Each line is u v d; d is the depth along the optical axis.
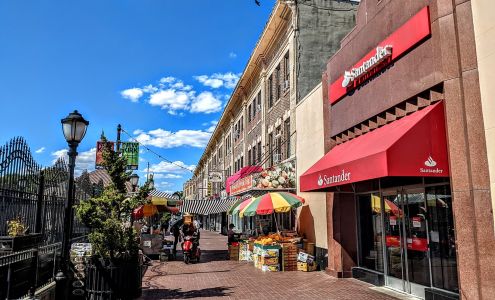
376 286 10.62
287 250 14.35
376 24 10.09
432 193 8.80
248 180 17.94
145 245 18.27
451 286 8.09
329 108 13.12
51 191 9.61
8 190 7.37
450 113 7.14
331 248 12.60
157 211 21.56
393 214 10.38
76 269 10.12
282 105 20.33
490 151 6.44
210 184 48.41
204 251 22.52
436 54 7.66
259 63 24.98
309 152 15.67
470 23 6.91
